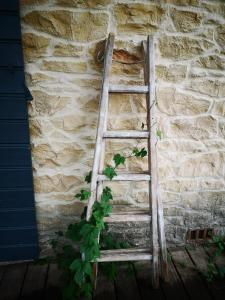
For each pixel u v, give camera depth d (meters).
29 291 1.89
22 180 1.96
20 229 2.08
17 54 1.69
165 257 1.95
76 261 1.73
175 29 1.82
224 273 2.05
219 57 1.91
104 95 1.69
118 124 1.99
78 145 1.99
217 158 2.16
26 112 1.82
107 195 1.84
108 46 1.65
